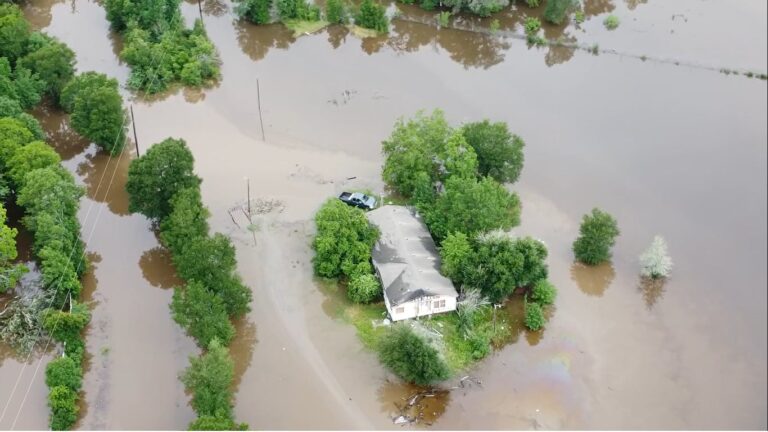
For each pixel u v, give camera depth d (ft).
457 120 415.03
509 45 491.72
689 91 447.01
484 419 267.18
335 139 398.83
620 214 356.18
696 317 307.37
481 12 501.56
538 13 515.09
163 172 318.24
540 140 401.49
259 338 292.81
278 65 462.60
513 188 368.27
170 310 306.35
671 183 376.07
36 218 310.65
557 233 343.87
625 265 329.93
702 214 357.82
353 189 364.58
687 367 286.87
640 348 294.05
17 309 295.69
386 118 416.05
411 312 294.25
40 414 267.80
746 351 293.23
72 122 374.43
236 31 495.00
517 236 329.11
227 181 367.45
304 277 317.42
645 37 493.77
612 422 267.39
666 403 273.75
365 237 314.14
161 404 270.46
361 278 299.99
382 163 382.42
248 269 320.50
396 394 274.16
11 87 384.06
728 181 377.91
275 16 499.92
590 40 489.67
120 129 378.73
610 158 390.83
